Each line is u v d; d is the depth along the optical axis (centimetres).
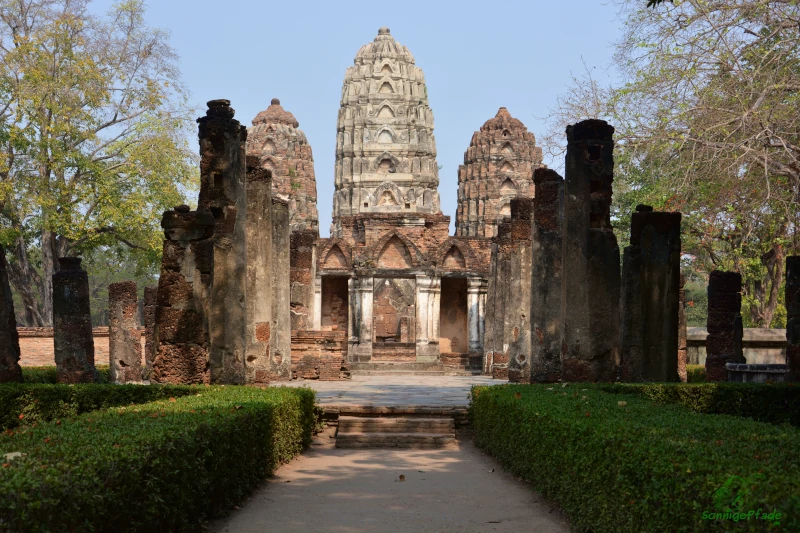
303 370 3331
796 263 2114
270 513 1171
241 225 1931
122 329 2667
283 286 2697
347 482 1410
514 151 6925
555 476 1157
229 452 1165
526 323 2827
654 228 1898
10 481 641
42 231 4478
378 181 6419
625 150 2720
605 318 1831
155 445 871
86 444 831
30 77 4025
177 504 931
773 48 2175
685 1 2303
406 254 4809
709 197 2652
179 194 4419
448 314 5112
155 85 4394
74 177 4356
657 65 2447
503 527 1102
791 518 580
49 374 2448
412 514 1174
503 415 1540
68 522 688
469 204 6956
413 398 2347
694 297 7106
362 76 6581
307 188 7225
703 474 705
